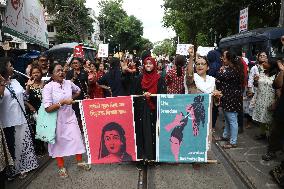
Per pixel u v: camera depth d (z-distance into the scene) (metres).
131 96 6.06
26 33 9.12
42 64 8.52
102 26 79.38
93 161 6.20
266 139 8.01
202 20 30.47
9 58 5.77
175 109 6.05
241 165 6.38
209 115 6.03
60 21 53.31
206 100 6.00
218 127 9.38
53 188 5.60
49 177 6.10
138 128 6.17
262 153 7.05
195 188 5.42
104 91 8.96
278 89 6.50
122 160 6.21
